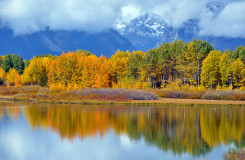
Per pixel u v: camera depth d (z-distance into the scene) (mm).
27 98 68188
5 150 22391
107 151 21953
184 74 82812
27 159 20203
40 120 35812
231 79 73750
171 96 67750
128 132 28828
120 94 63406
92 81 82312
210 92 63938
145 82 81875
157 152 21672
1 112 43250
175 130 29750
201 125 32562
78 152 21750
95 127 31422
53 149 22594
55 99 64125
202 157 20438
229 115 40281
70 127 31391
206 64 73750
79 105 55094
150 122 34531
